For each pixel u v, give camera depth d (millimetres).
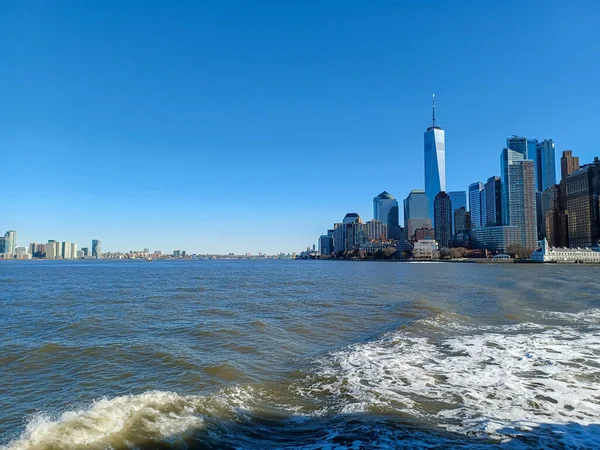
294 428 12789
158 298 51031
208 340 25469
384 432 12273
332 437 12008
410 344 24141
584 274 123250
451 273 136125
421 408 14297
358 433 12211
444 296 52406
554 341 24844
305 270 172375
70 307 42188
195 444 11391
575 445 11391
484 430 12391
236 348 23375
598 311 38000
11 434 12578
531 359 20656
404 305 41938
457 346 23609
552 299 48406
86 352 22422
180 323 31781
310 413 14016
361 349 23047
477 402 14836
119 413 12984
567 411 13945
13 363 20453
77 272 144500
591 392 15820
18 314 37250
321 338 26609
